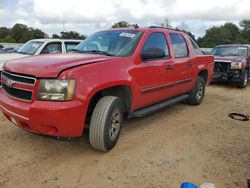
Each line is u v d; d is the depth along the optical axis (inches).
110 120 152.3
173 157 154.3
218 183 129.0
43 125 134.6
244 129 207.3
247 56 430.9
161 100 212.7
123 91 170.4
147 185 126.3
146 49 184.4
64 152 157.0
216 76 412.8
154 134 189.3
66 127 134.4
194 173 137.4
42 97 133.0
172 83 215.3
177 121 221.5
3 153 153.6
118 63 161.2
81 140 173.5
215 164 147.3
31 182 127.0
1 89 164.4
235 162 150.1
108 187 124.6
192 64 245.8
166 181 129.6
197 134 192.5
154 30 200.4
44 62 145.9
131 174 135.2
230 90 393.4
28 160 146.9
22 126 146.3
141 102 183.9
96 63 149.6
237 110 267.1
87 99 137.9
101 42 190.7
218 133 196.1
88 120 159.8
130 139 178.5
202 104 286.8
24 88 138.6
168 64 205.3
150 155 155.9
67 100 132.9
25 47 362.3
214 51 471.8
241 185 128.0
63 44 358.6
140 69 174.6
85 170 138.3
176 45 227.5
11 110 142.9
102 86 144.9
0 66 304.0
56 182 127.6
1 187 122.4
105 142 151.0
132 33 190.5
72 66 139.5
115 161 147.9
